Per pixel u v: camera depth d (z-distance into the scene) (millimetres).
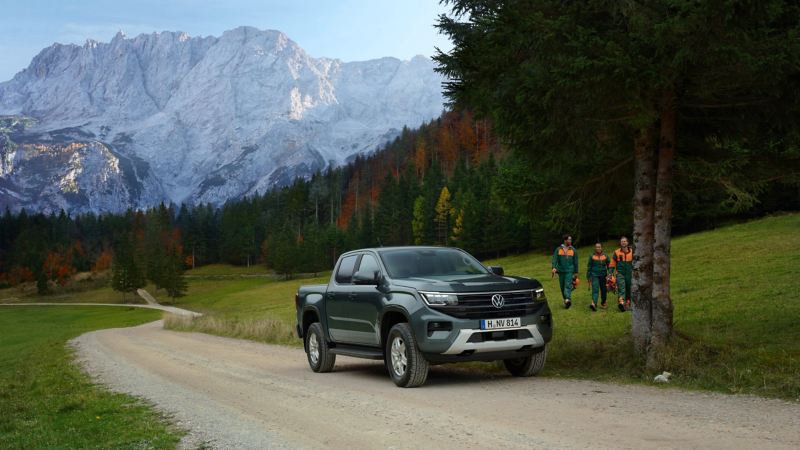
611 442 5414
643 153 10602
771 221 48125
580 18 9117
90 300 172375
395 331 9742
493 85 9633
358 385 10148
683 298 19500
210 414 8219
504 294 9367
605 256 19359
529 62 9055
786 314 13719
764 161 10836
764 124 10234
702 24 7652
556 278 36750
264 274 193250
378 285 10438
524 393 8375
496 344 9133
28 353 30906
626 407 6980
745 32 7965
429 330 9141
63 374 15852
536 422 6430
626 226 67625
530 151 10523
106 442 7008
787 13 8367
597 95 8648
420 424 6695
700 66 8680
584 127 9336
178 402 9500
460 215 117438
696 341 10133
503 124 9727
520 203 12125
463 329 9008
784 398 6969
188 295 162125
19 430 8539
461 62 9781
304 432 6699
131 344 25828
